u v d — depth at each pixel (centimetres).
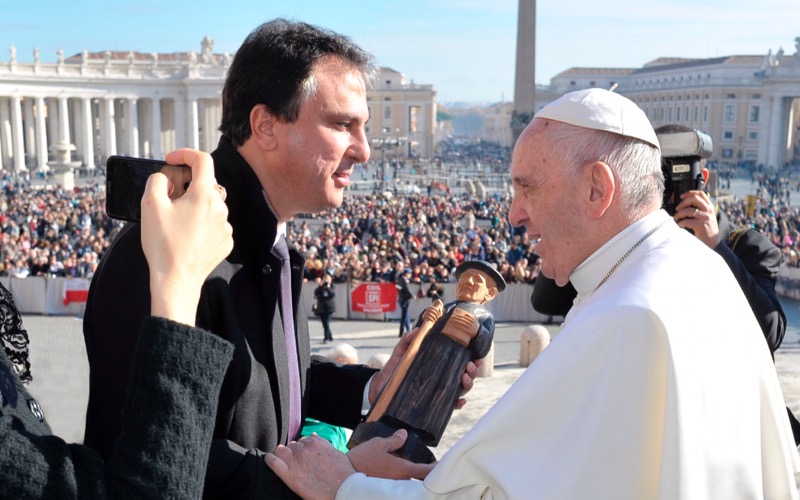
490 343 218
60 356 1460
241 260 197
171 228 150
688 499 150
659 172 188
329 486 182
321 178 199
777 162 9169
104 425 183
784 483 178
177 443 137
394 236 2898
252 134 198
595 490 157
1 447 128
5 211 3666
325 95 194
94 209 3675
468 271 225
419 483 176
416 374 209
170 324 143
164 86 8544
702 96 10438
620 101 184
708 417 156
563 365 161
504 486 160
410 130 12075
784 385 659
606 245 181
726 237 341
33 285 1972
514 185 193
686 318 161
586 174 180
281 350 204
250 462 182
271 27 198
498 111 19050
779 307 305
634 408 158
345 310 2022
